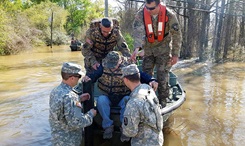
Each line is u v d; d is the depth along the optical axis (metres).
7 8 23.11
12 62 14.59
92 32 4.04
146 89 2.61
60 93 2.75
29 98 6.80
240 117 5.34
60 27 34.22
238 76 9.67
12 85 8.35
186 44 15.06
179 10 14.45
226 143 4.14
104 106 3.46
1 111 5.77
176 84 5.53
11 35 19.72
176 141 4.20
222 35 14.80
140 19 3.62
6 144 4.16
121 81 3.51
